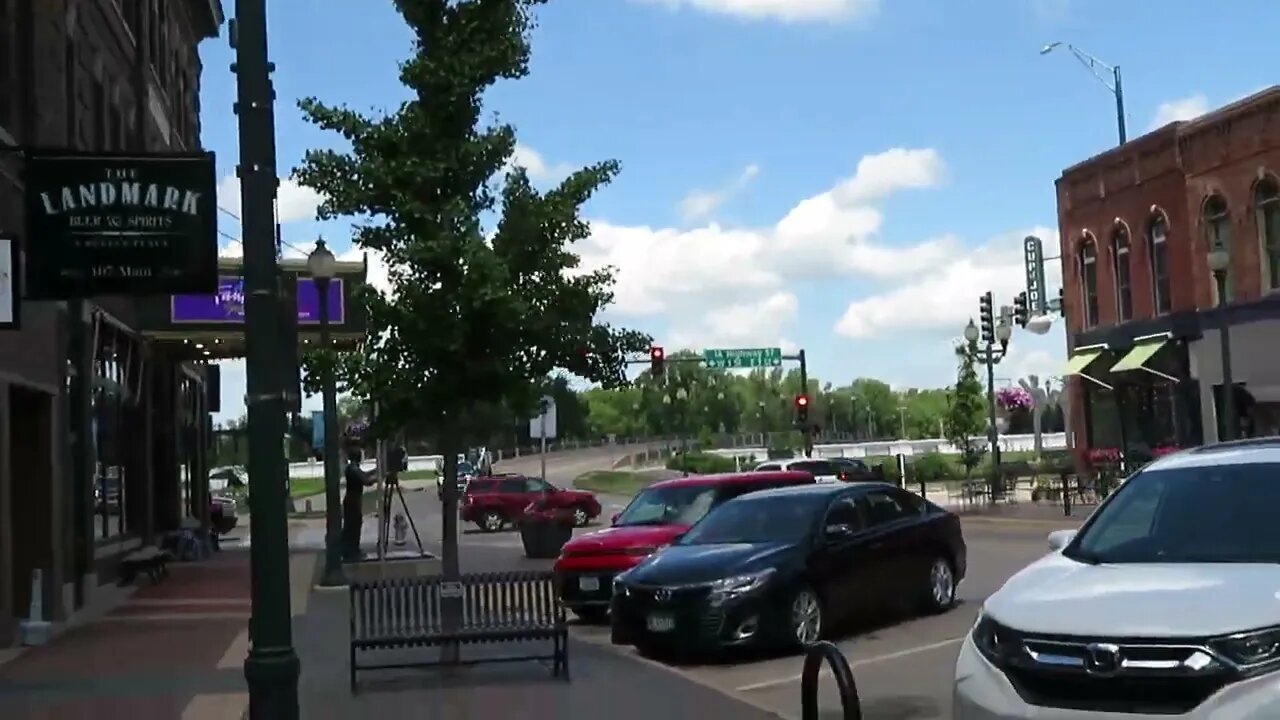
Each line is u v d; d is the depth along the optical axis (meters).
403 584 12.32
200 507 35.47
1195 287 34.66
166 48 29.83
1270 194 32.25
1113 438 38.84
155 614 18.53
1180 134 35.06
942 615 16.02
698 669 13.45
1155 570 6.88
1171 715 5.91
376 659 13.48
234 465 81.62
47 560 16.94
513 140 12.73
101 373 21.30
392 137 12.43
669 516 17.84
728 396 127.62
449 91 12.37
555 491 41.56
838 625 15.17
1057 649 6.27
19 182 15.94
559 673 12.40
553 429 42.25
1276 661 5.86
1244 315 32.78
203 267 14.79
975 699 6.47
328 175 12.55
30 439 17.08
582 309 12.80
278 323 8.16
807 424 50.41
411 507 57.56
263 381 8.05
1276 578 6.45
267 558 8.00
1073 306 40.75
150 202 14.70
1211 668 5.90
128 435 24.72
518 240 12.66
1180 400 35.25
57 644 15.48
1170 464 8.17
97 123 21.39
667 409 107.94
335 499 22.20
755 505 15.13
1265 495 7.51
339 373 12.59
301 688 11.91
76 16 19.28
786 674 12.83
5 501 15.28
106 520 21.81
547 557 28.97
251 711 7.96
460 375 12.54
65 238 14.51
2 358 14.98
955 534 16.55
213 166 14.93
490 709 10.81
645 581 13.87
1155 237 36.62
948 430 51.75
